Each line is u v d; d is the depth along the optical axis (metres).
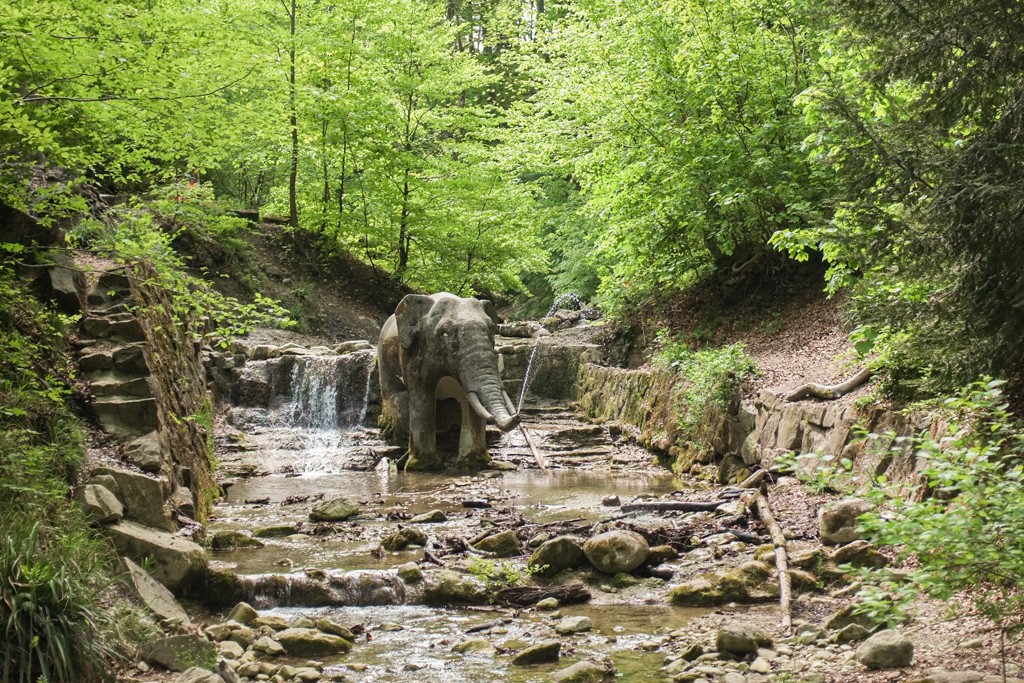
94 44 7.24
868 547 7.57
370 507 11.20
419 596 7.72
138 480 7.66
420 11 26.34
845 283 8.88
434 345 14.81
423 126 27.19
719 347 15.90
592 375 18.94
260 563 8.35
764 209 15.51
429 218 25.72
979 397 5.38
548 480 13.25
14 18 6.77
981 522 4.35
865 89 7.73
